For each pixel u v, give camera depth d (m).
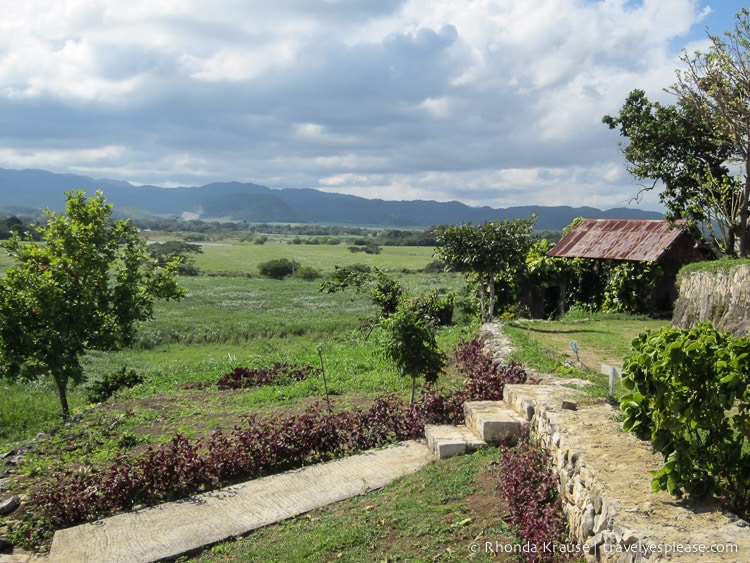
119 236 19.91
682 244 25.89
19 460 11.66
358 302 50.91
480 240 21.98
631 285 25.61
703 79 21.69
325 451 10.97
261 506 8.96
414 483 8.80
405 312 12.99
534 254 28.48
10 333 17.09
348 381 16.88
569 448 6.86
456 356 17.64
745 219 22.77
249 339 31.59
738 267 16.53
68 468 10.94
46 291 17.19
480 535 6.73
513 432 9.62
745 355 5.12
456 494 7.90
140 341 29.92
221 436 11.11
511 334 18.02
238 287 64.12
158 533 8.38
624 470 6.06
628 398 6.08
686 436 5.80
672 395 5.36
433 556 6.48
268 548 7.55
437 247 23.08
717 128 22.36
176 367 23.72
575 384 10.62
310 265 93.50
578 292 28.30
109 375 20.27
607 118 26.86
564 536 6.27
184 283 68.12
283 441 10.67
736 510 5.27
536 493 6.86
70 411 17.69
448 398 12.02
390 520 7.57
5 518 9.12
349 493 9.05
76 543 8.27
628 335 18.56
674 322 19.70
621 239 27.27
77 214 19.42
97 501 9.30
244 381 17.89
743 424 5.35
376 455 10.48
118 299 19.25
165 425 13.72
